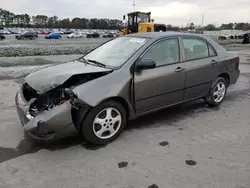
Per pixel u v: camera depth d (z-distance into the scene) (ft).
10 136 11.75
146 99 12.08
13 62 36.19
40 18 360.07
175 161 9.83
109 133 11.27
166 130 12.69
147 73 11.84
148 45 12.22
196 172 9.12
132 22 64.54
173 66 12.89
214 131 12.62
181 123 13.62
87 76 11.12
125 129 12.75
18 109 10.94
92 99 10.07
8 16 356.18
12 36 167.22
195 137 11.94
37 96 10.84
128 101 11.41
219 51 15.80
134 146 11.01
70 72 10.94
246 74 27.86
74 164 9.61
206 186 8.36
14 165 9.48
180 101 13.85
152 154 10.34
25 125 9.91
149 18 64.90
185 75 13.43
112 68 11.51
